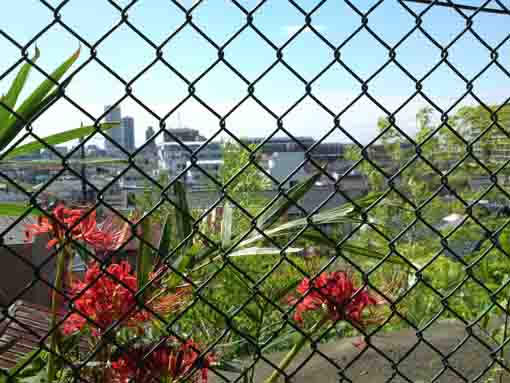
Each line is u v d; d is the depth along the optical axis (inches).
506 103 54.4
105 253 46.9
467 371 110.0
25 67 37.2
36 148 39.2
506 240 63.4
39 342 39.9
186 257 43.6
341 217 48.4
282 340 52.0
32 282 38.7
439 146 155.8
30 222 46.9
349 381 51.6
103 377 45.4
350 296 51.8
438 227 194.4
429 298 135.7
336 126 45.7
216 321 64.2
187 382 46.6
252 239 46.3
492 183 56.0
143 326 49.6
